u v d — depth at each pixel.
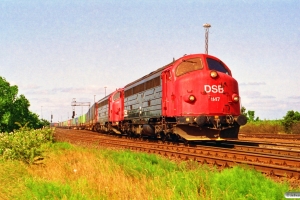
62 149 18.98
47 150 18.31
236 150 15.49
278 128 36.75
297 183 9.10
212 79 18.66
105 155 14.24
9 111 27.98
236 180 8.22
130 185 8.95
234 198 7.23
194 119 18.22
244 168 10.06
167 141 22.83
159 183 8.95
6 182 10.49
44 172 11.67
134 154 13.94
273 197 6.86
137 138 29.39
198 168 10.51
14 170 12.20
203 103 18.41
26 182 9.88
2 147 16.25
